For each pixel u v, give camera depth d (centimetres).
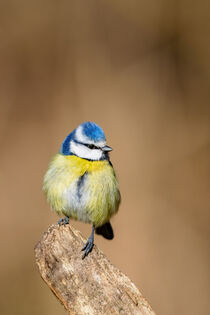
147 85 1403
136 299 595
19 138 1333
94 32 1428
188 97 1435
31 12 1420
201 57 1451
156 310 1126
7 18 1413
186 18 1446
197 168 1335
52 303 1108
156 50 1439
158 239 1197
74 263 621
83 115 1344
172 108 1405
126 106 1355
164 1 1434
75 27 1423
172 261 1176
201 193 1299
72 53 1414
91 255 626
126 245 1174
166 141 1352
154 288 1138
